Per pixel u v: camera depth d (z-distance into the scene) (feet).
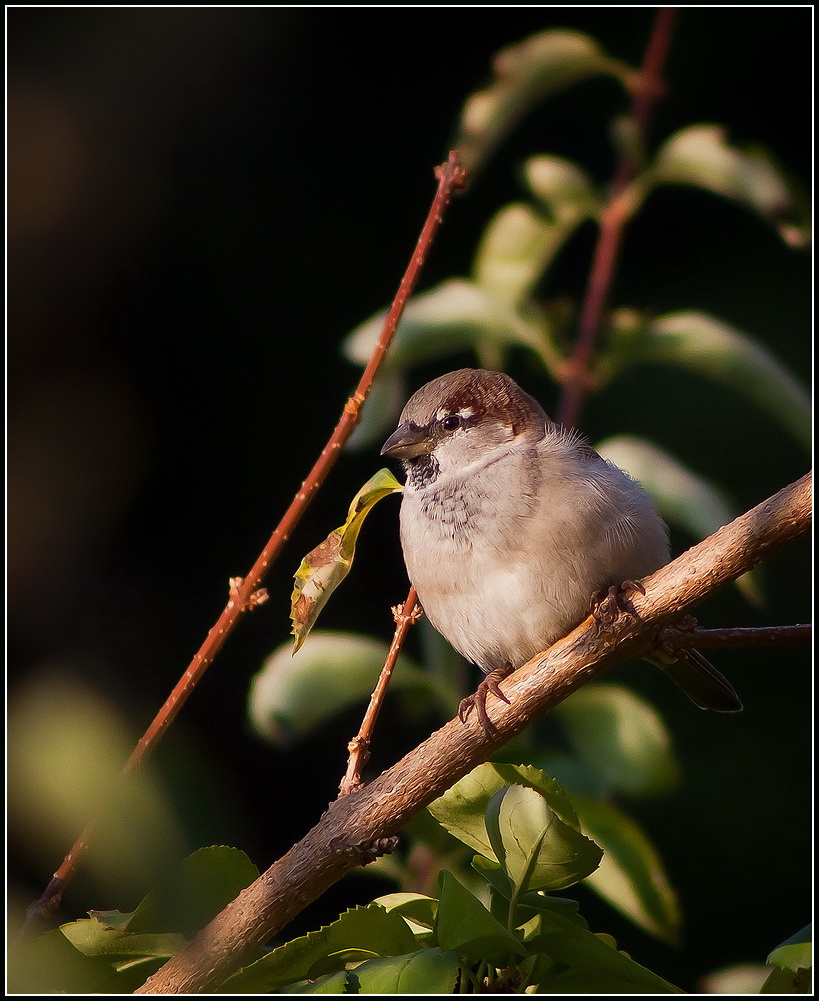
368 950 10.55
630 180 20.17
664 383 35.32
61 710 5.61
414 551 18.16
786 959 10.38
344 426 12.33
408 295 12.64
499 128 19.38
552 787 10.67
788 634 13.57
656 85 20.18
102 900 5.55
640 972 10.10
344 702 16.66
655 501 18.17
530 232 19.83
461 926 9.93
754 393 18.97
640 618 13.07
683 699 32.04
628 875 13.94
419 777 12.34
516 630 17.46
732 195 19.27
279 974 10.39
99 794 5.55
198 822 5.79
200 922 11.42
